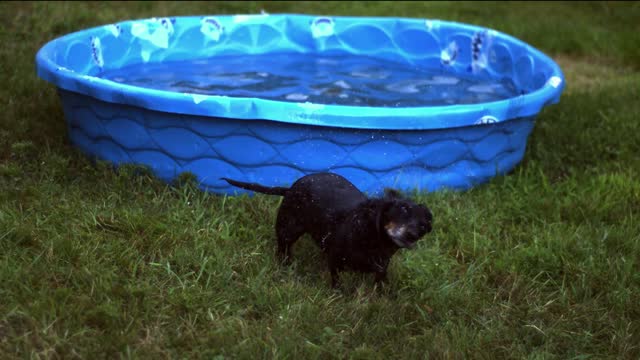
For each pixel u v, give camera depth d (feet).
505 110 16.83
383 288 13.12
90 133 17.60
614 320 12.69
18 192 15.21
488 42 24.13
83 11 29.86
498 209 16.62
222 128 15.89
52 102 20.95
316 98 20.84
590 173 19.03
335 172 16.34
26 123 19.07
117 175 16.90
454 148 16.89
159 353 10.94
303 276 13.71
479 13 35.68
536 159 19.80
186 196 15.98
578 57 30.86
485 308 12.93
